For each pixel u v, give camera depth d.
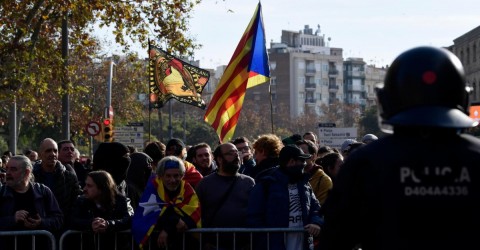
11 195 8.23
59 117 45.22
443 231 3.63
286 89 158.00
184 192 8.25
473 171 3.66
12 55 25.64
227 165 8.66
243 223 8.59
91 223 7.98
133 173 9.92
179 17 26.42
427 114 3.67
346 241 3.83
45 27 26.92
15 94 25.92
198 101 16.41
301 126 130.12
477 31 71.31
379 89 3.88
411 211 3.64
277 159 9.49
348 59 170.38
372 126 97.00
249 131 111.06
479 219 3.64
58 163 9.72
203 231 8.18
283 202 8.23
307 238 8.29
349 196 3.78
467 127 3.64
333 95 165.88
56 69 26.23
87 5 25.06
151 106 16.47
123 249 8.24
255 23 13.25
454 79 3.72
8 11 25.38
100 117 49.59
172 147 10.65
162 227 8.07
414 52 3.78
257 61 13.34
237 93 13.12
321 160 10.81
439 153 3.67
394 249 3.64
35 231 8.01
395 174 3.67
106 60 50.22
